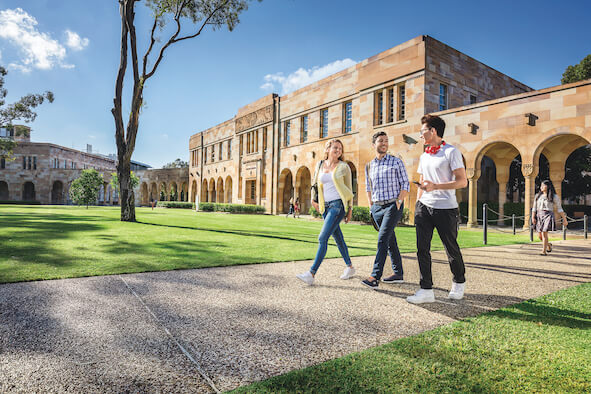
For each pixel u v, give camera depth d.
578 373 1.83
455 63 18.95
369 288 3.77
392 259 4.15
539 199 7.13
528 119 13.09
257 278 4.10
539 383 1.73
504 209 18.77
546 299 3.36
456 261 3.36
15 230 8.67
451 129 16.05
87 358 1.92
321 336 2.35
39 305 2.82
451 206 3.33
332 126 23.58
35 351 1.99
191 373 1.79
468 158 15.41
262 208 29.69
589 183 21.28
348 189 4.07
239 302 3.10
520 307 3.07
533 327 2.54
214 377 1.76
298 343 2.22
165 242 7.34
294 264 5.11
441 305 3.17
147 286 3.58
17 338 2.16
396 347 2.15
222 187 39.62
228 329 2.43
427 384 1.70
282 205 29.47
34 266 4.35
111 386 1.64
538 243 9.60
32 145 51.62
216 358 1.98
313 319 2.69
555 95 12.67
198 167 44.38
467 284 4.10
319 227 13.70
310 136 25.52
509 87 22.81
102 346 2.09
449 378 1.77
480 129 14.97
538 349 2.14
